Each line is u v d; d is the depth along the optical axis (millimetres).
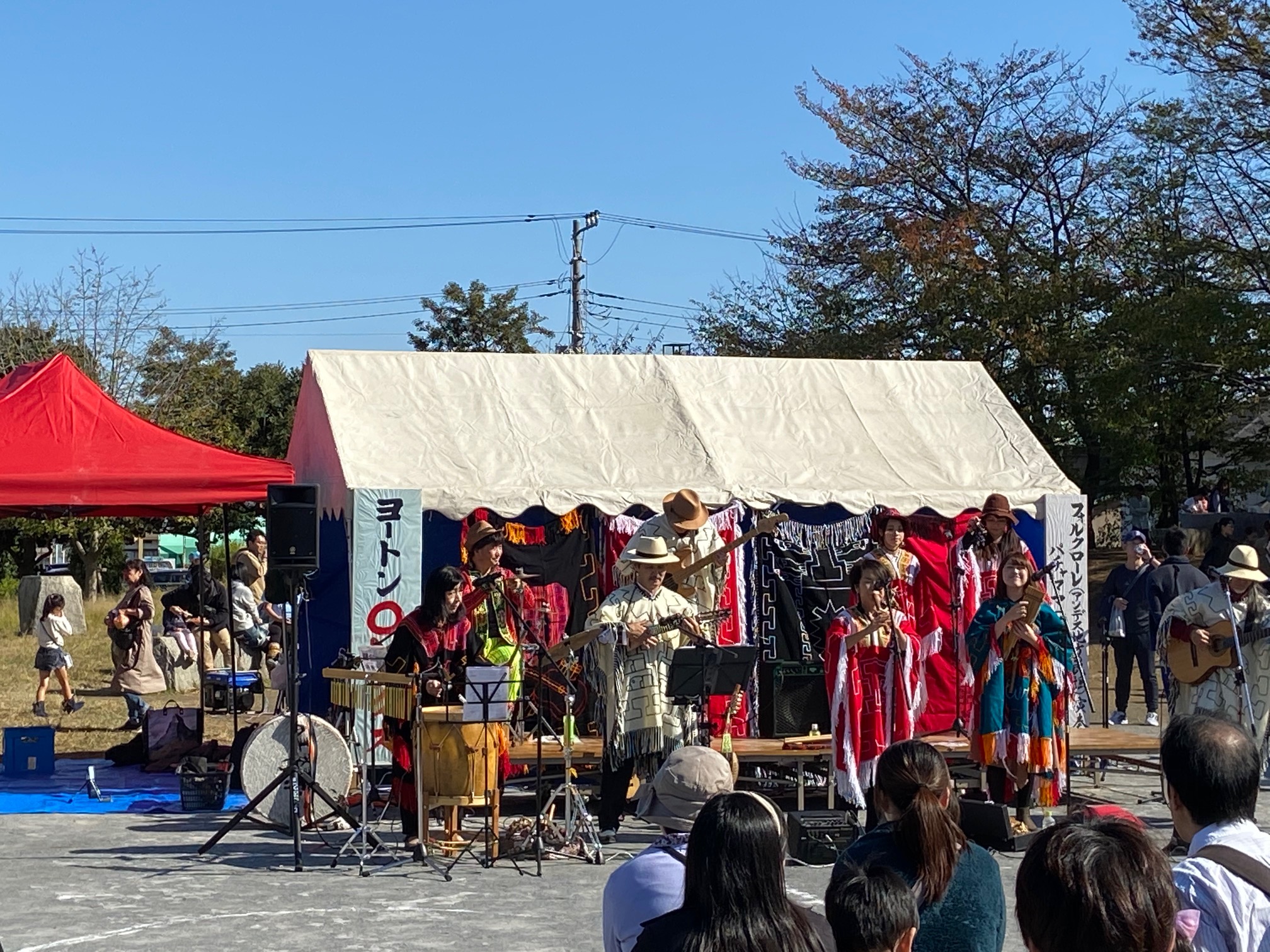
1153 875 2648
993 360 32375
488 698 8242
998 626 9242
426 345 46031
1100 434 30797
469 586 9289
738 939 3162
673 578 10406
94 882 8164
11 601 30250
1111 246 31797
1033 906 2674
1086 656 12086
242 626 17672
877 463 12344
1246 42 26922
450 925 7250
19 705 17141
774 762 10383
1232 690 9508
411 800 8859
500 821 10086
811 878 8391
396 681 8547
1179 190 30188
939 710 11859
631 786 10719
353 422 11781
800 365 13422
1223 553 17562
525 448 11820
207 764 10719
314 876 8336
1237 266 28766
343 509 11250
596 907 7625
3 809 10508
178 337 37875
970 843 4160
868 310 34188
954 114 33969
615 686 9195
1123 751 10516
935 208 34750
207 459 11844
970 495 12078
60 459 11438
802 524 11906
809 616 11734
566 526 11633
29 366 12945
